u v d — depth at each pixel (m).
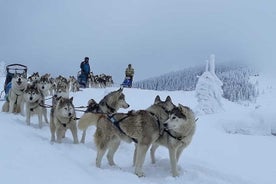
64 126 7.60
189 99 19.50
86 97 15.95
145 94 19.28
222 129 11.75
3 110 11.03
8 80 13.26
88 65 22.45
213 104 15.23
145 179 5.91
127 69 24.11
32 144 6.72
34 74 16.88
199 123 12.07
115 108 7.94
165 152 7.86
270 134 11.59
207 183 5.93
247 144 9.85
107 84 26.28
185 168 6.61
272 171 7.34
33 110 9.22
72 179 4.98
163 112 6.34
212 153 8.57
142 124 6.09
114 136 6.40
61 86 12.05
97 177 5.51
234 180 6.32
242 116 12.46
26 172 4.94
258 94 74.50
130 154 7.49
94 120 6.84
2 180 4.50
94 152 7.23
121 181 5.48
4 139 6.68
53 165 5.50
